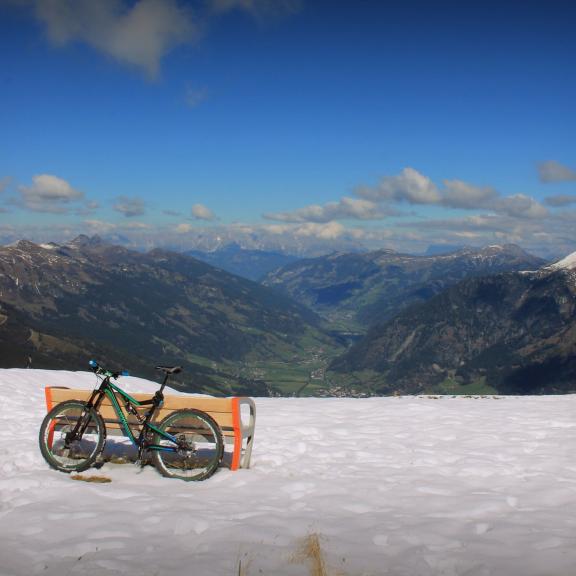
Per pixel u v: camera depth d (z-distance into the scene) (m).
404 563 4.88
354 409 13.27
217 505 6.24
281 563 4.85
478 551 5.08
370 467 8.05
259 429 10.72
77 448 8.03
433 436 10.17
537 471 7.88
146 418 7.60
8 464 7.88
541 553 4.99
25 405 12.59
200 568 4.73
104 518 5.80
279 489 6.89
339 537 5.37
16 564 4.87
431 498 6.56
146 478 7.30
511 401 14.98
